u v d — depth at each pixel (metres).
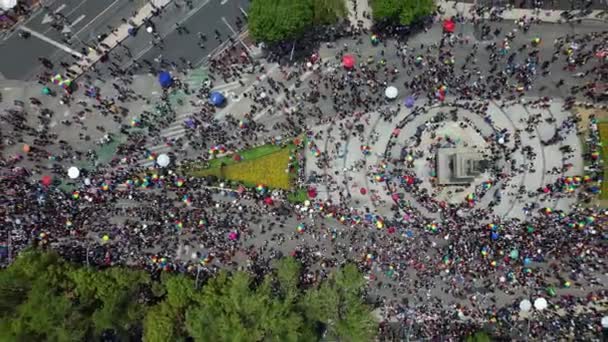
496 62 60.81
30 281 51.38
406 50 61.00
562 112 60.81
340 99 61.06
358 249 60.72
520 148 60.88
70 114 60.72
